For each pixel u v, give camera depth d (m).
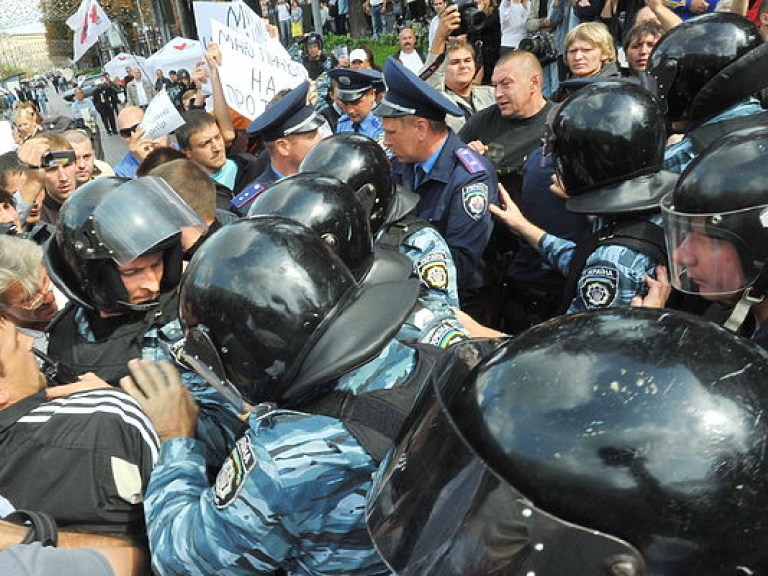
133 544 1.49
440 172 2.89
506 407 0.84
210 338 1.23
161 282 2.04
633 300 1.89
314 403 1.20
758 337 1.44
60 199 4.11
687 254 1.49
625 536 0.78
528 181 3.09
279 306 1.17
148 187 2.00
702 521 0.76
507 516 0.81
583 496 0.78
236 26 5.05
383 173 2.32
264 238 1.25
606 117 1.95
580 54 4.22
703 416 0.78
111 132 17.50
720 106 2.37
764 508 0.77
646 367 0.82
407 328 1.73
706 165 1.46
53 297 2.11
